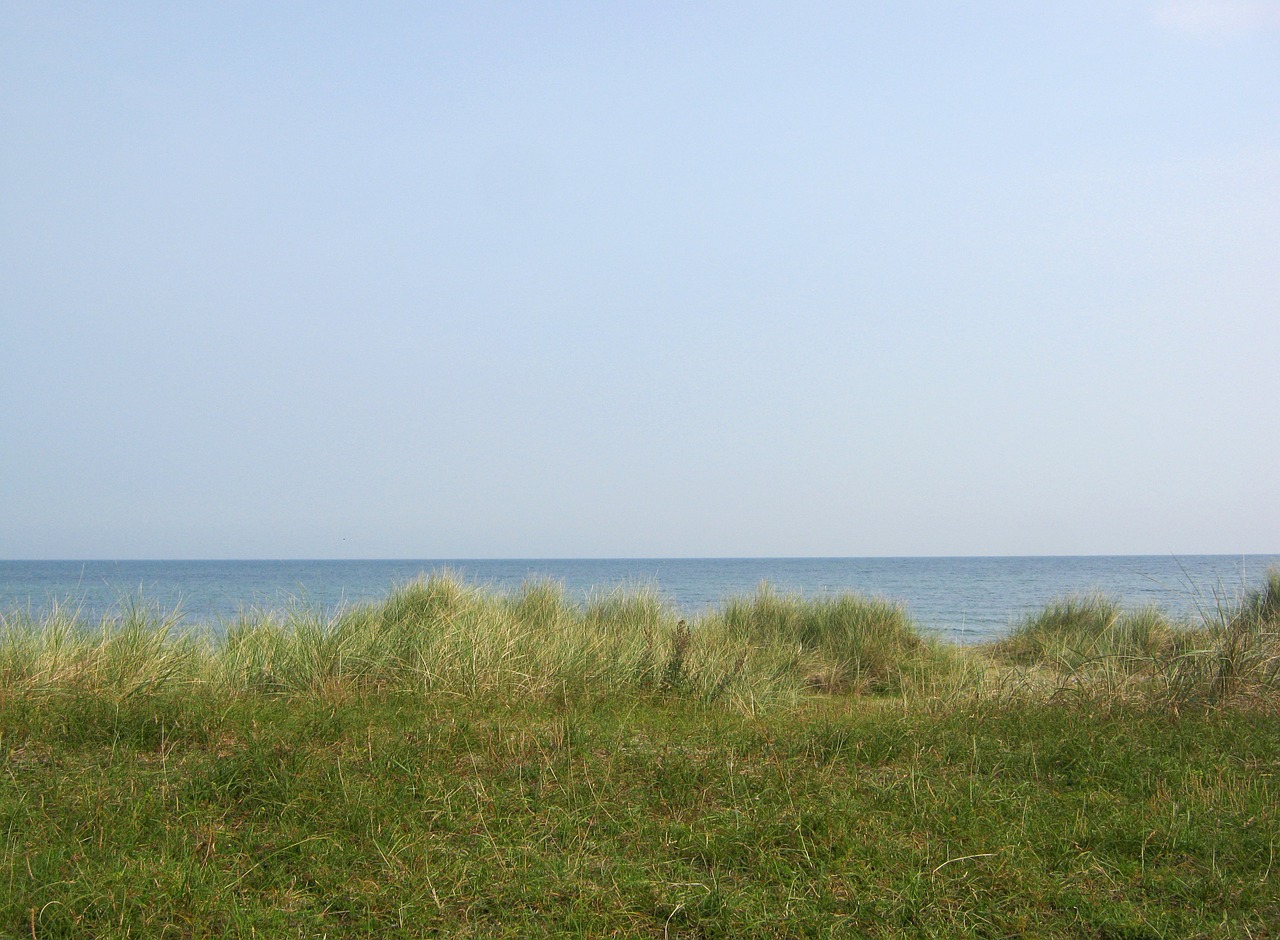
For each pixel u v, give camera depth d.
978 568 101.94
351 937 3.34
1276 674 7.42
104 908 3.39
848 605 13.77
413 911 3.47
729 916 3.49
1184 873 3.95
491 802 4.65
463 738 5.89
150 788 4.74
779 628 13.19
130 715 6.27
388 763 5.24
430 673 8.35
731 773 5.14
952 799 4.79
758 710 8.12
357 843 4.15
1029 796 4.90
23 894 3.41
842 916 3.54
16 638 8.16
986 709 7.23
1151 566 94.75
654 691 8.68
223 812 4.48
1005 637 14.34
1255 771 5.34
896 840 4.26
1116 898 3.75
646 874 3.87
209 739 6.02
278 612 10.09
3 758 5.32
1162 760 5.50
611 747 5.80
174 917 3.41
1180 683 7.31
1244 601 10.80
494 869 3.87
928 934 3.39
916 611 26.34
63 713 6.36
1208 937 3.38
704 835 4.27
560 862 3.95
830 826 4.38
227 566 142.12
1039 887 3.78
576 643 9.59
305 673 8.40
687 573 89.88
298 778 4.82
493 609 11.55
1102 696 7.35
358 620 10.01
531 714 7.29
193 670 8.16
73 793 4.67
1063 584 48.03
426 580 12.40
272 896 3.63
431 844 4.12
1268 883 3.77
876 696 10.10
